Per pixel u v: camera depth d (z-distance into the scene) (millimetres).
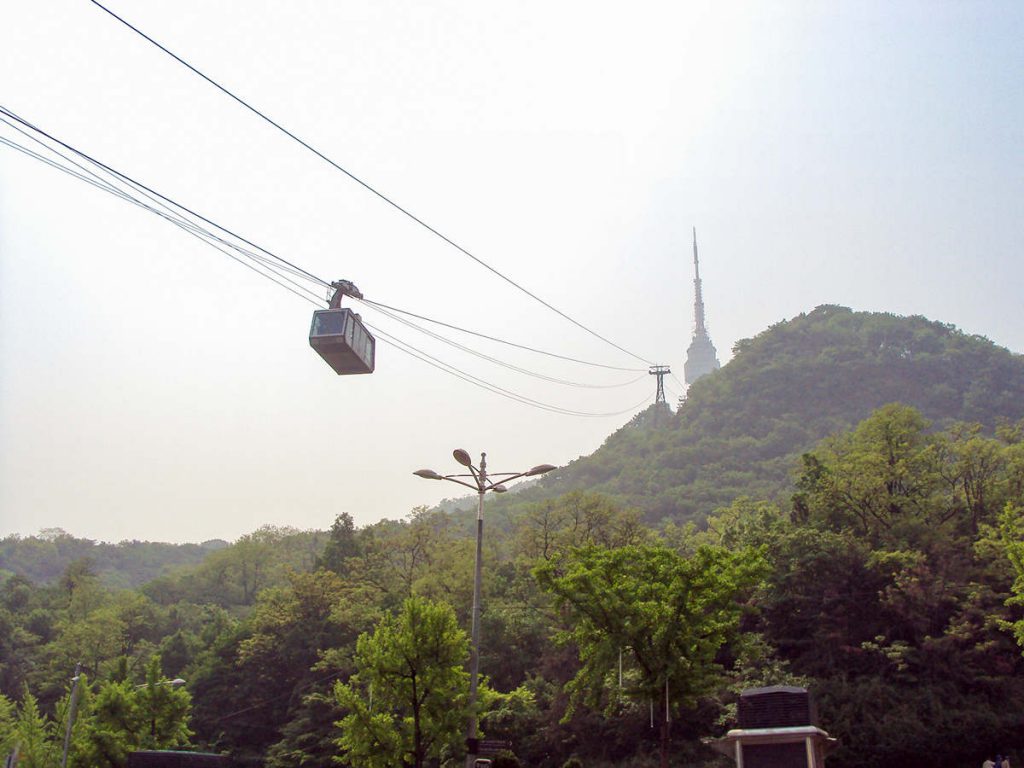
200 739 86938
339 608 88000
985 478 80750
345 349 25312
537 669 76875
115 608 108812
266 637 89688
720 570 37375
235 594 151375
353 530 114438
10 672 108000
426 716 42031
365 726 41656
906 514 80000
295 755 75875
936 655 66875
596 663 35906
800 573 73438
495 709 71312
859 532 80688
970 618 68562
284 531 169125
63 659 99875
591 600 36750
